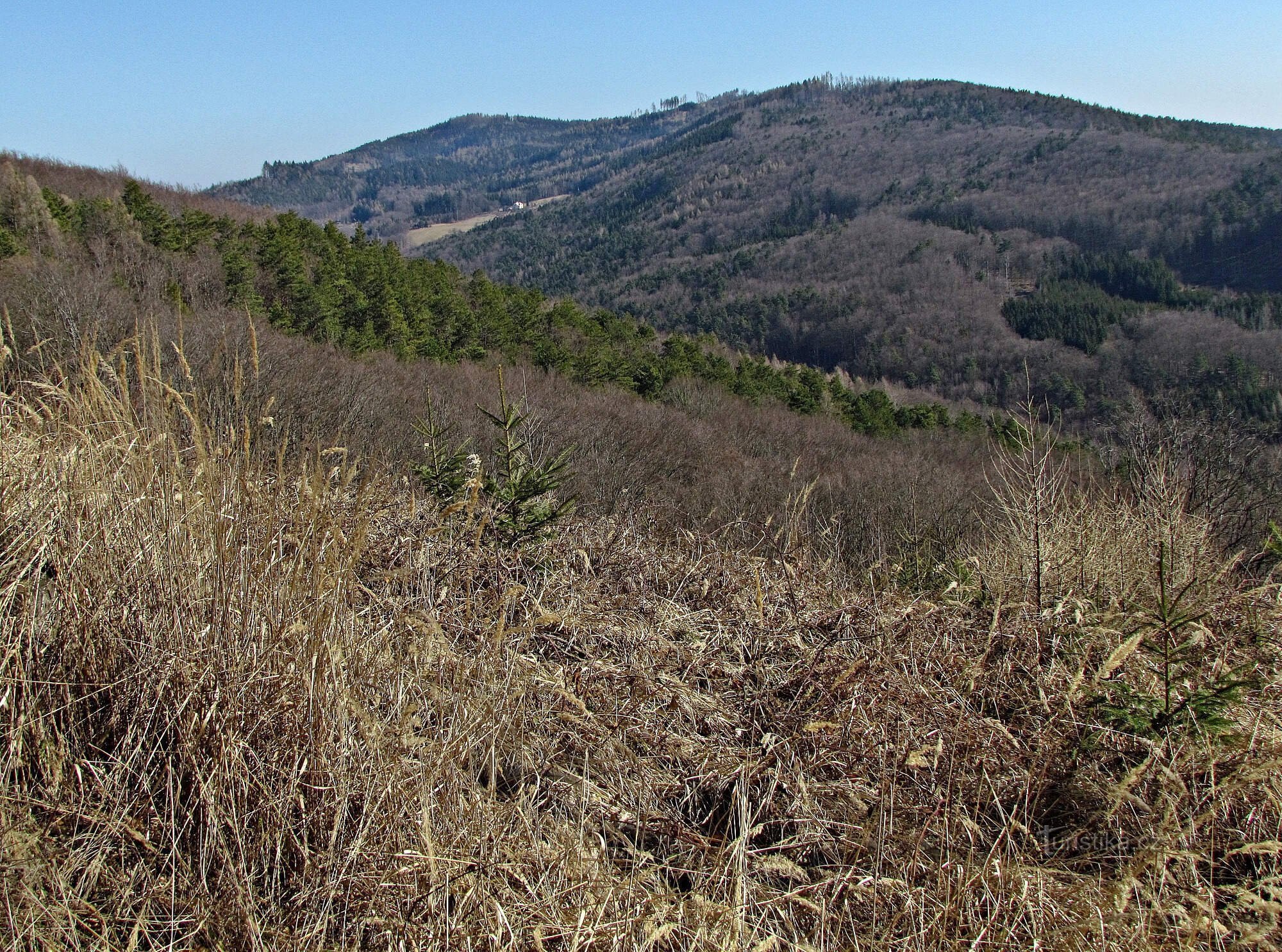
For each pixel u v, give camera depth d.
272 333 14.55
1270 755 2.27
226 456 2.37
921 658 3.05
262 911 1.69
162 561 2.09
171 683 1.92
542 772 2.31
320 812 1.84
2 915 1.47
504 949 1.62
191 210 31.62
